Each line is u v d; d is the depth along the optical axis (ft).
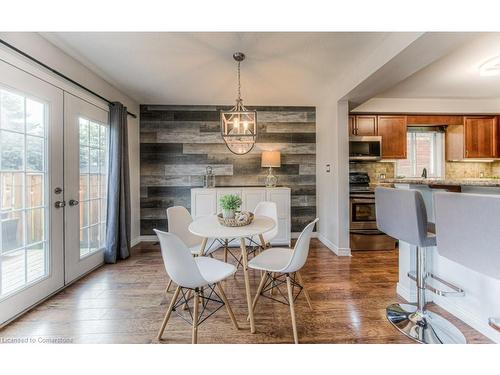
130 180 11.90
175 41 6.83
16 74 5.80
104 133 9.73
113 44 6.98
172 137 12.92
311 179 13.43
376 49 7.17
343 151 10.47
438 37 5.39
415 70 7.16
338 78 9.56
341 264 9.54
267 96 11.75
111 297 6.97
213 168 13.08
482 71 8.21
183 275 4.56
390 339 5.16
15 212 5.95
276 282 7.80
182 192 13.02
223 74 9.12
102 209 9.71
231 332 5.43
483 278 5.13
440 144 13.76
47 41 6.75
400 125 12.57
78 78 8.09
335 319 5.87
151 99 12.10
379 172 13.64
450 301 5.96
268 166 12.54
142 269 9.07
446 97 12.17
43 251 6.79
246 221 6.40
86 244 8.74
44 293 6.72
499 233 3.00
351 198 11.32
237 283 7.98
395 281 7.99
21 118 6.09
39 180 6.64
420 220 4.67
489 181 4.74
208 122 13.02
